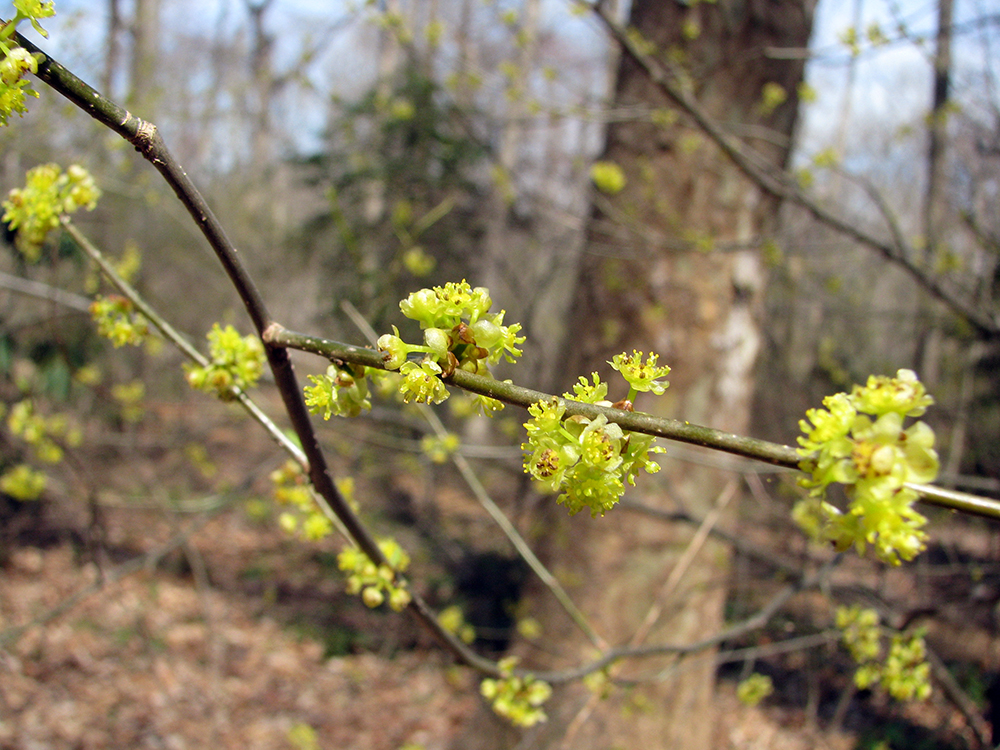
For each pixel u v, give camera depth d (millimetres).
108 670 5793
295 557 8352
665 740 4578
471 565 7168
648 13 5000
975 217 5168
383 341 1012
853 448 868
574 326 5258
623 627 4688
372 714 5785
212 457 9914
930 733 4520
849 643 2484
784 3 4852
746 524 7105
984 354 5262
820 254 6527
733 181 4773
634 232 4289
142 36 10711
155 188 7637
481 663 1982
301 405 1341
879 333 8117
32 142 6258
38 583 6852
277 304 12180
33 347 6160
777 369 6734
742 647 5930
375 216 11016
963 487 5035
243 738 5316
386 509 7992
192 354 1689
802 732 5141
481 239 10406
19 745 4832
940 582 4852
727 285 4832
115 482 7398
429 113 8734
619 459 927
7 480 4305
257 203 14594
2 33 931
